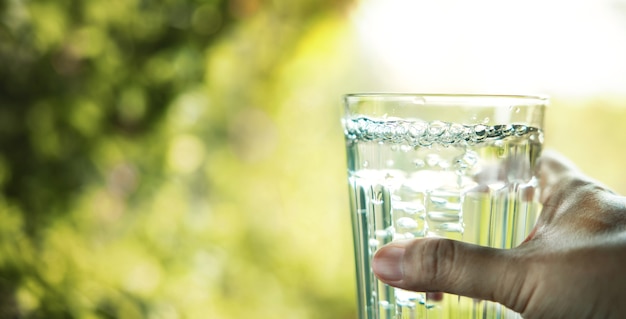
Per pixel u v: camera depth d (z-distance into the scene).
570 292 0.47
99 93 1.17
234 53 1.51
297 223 1.73
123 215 1.23
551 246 0.48
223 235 1.51
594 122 1.73
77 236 1.11
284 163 1.71
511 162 0.49
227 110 1.54
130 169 1.23
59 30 1.12
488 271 0.47
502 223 0.50
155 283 1.20
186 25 1.27
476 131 0.49
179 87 1.27
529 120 0.49
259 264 1.65
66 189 1.12
